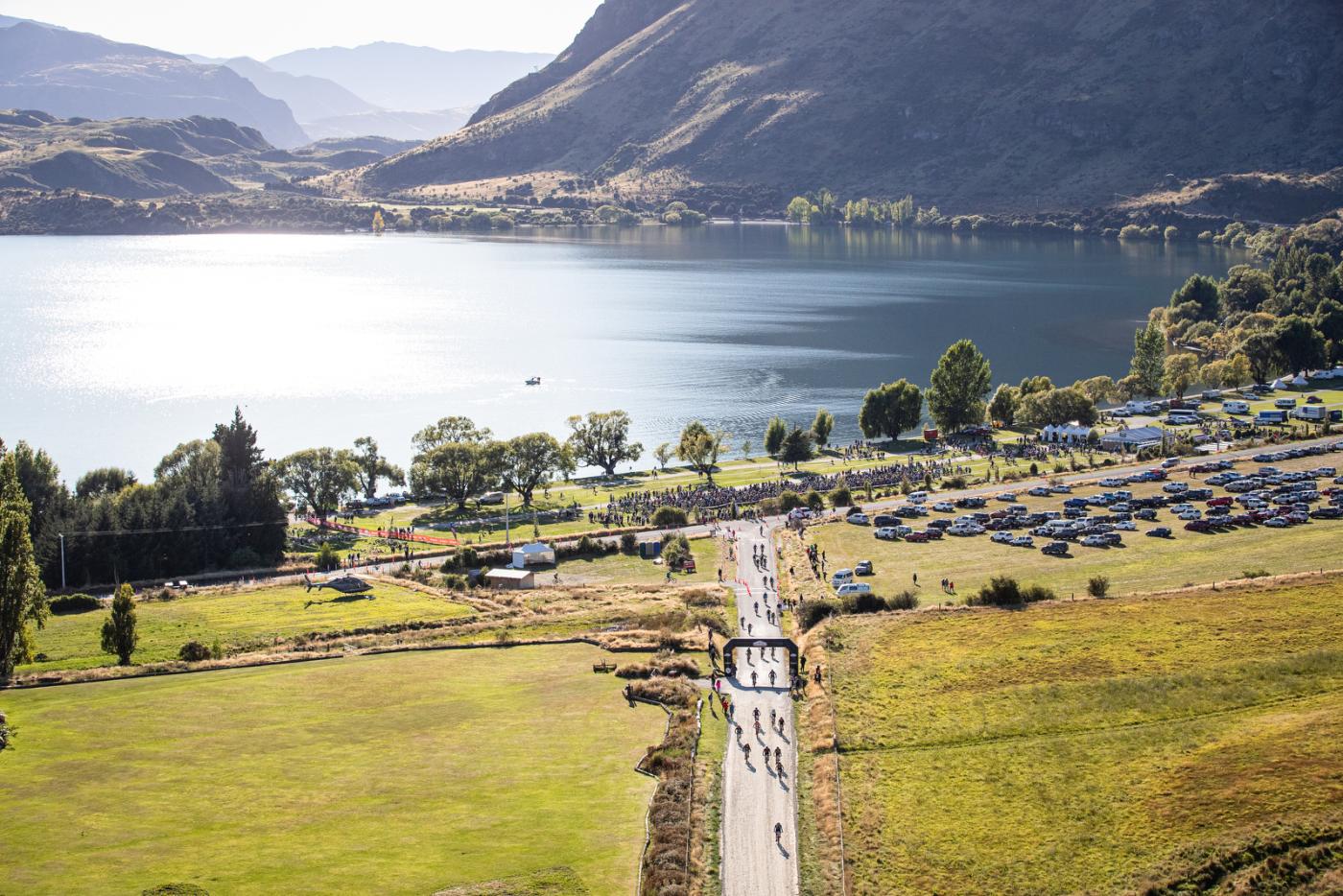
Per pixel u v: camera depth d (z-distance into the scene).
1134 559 162.12
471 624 148.50
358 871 82.69
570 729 110.06
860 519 197.50
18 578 123.12
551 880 81.50
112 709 116.81
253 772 100.75
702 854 85.75
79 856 85.12
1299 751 92.19
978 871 81.81
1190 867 79.56
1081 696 107.88
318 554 193.75
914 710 108.31
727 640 135.62
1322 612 124.12
